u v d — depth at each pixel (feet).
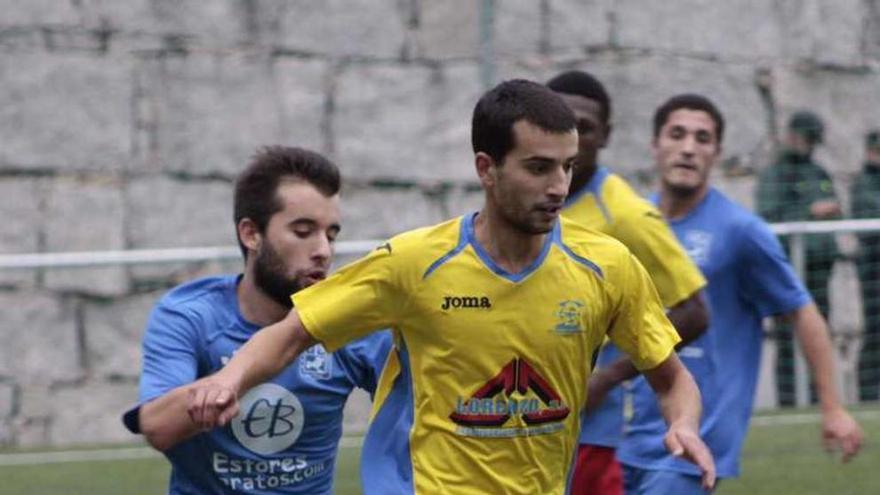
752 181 118.52
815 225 101.09
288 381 45.68
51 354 104.73
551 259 42.47
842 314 106.83
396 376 43.98
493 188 41.81
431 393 42.70
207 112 111.14
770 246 59.21
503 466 42.80
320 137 112.78
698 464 42.22
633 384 58.29
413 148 113.91
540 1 114.83
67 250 108.58
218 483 45.93
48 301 104.88
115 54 109.91
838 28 122.11
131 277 105.60
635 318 43.60
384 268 42.22
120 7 110.32
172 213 110.32
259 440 45.80
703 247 59.62
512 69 114.32
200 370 45.85
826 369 59.62
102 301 105.40
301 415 46.01
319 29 113.09
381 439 44.01
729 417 58.70
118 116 109.81
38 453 97.25
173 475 46.75
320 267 45.37
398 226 113.50
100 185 109.29
